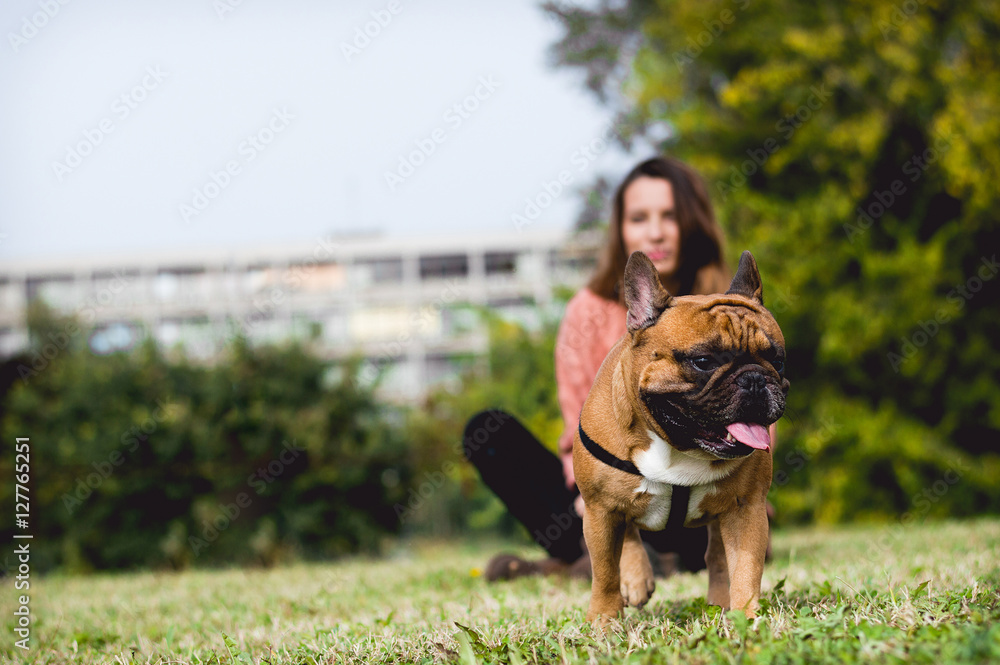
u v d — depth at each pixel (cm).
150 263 2530
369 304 2555
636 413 257
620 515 270
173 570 983
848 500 1054
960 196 1009
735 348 244
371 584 487
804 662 190
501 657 224
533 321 1188
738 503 259
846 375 1062
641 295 260
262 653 283
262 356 1071
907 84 1014
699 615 265
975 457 1079
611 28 1430
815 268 1024
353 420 1093
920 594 263
